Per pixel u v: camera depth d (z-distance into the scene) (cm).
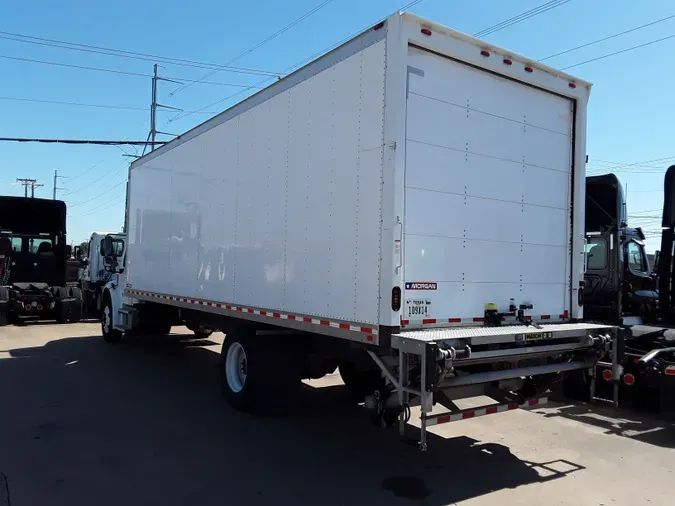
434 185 463
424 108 458
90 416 628
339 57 495
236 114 681
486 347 465
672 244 773
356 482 455
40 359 1003
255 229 625
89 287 1862
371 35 459
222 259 704
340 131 489
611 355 539
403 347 410
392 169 428
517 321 523
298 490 436
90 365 947
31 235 1789
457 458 523
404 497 426
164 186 917
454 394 466
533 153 548
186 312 920
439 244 464
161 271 914
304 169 539
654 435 611
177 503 405
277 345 623
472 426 635
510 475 480
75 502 402
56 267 1816
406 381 419
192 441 550
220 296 704
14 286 1678
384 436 584
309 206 529
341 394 772
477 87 500
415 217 449
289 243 559
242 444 545
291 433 585
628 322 838
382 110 442
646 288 926
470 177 491
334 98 499
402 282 435
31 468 466
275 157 591
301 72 550
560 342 515
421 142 455
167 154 909
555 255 568
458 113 483
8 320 1678
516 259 528
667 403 653
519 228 532
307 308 524
